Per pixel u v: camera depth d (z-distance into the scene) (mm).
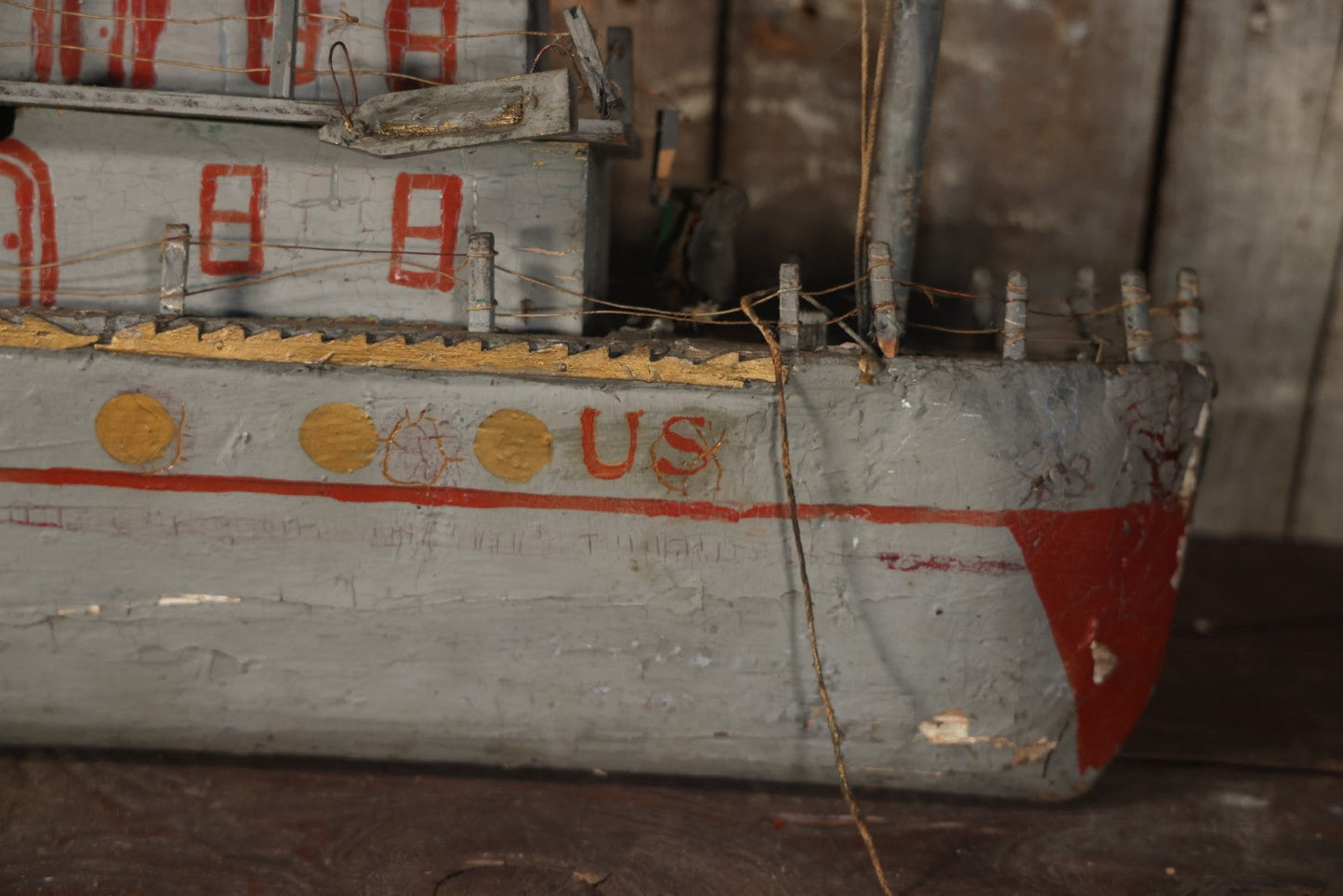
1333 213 4312
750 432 2215
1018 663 2332
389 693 2400
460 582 2309
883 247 2260
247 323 2238
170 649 2375
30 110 2322
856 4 4102
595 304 2592
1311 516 4625
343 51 2305
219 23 2322
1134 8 4137
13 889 2047
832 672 2342
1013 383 2219
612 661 2359
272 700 2414
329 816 2311
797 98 4191
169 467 2260
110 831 2229
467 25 2320
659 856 2240
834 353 2219
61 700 2422
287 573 2314
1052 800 2510
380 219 2363
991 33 4160
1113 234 4324
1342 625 3809
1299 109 4227
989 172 4277
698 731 2416
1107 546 2307
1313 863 2340
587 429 2219
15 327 2227
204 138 2338
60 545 2307
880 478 2229
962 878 2223
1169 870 2285
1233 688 3283
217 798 2348
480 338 2225
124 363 2219
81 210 2357
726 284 3082
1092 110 4223
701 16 4129
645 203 4250
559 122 2143
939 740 2404
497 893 2105
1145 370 2332
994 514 2230
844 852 2287
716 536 2268
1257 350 4457
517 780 2473
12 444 2254
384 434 2230
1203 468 2484
